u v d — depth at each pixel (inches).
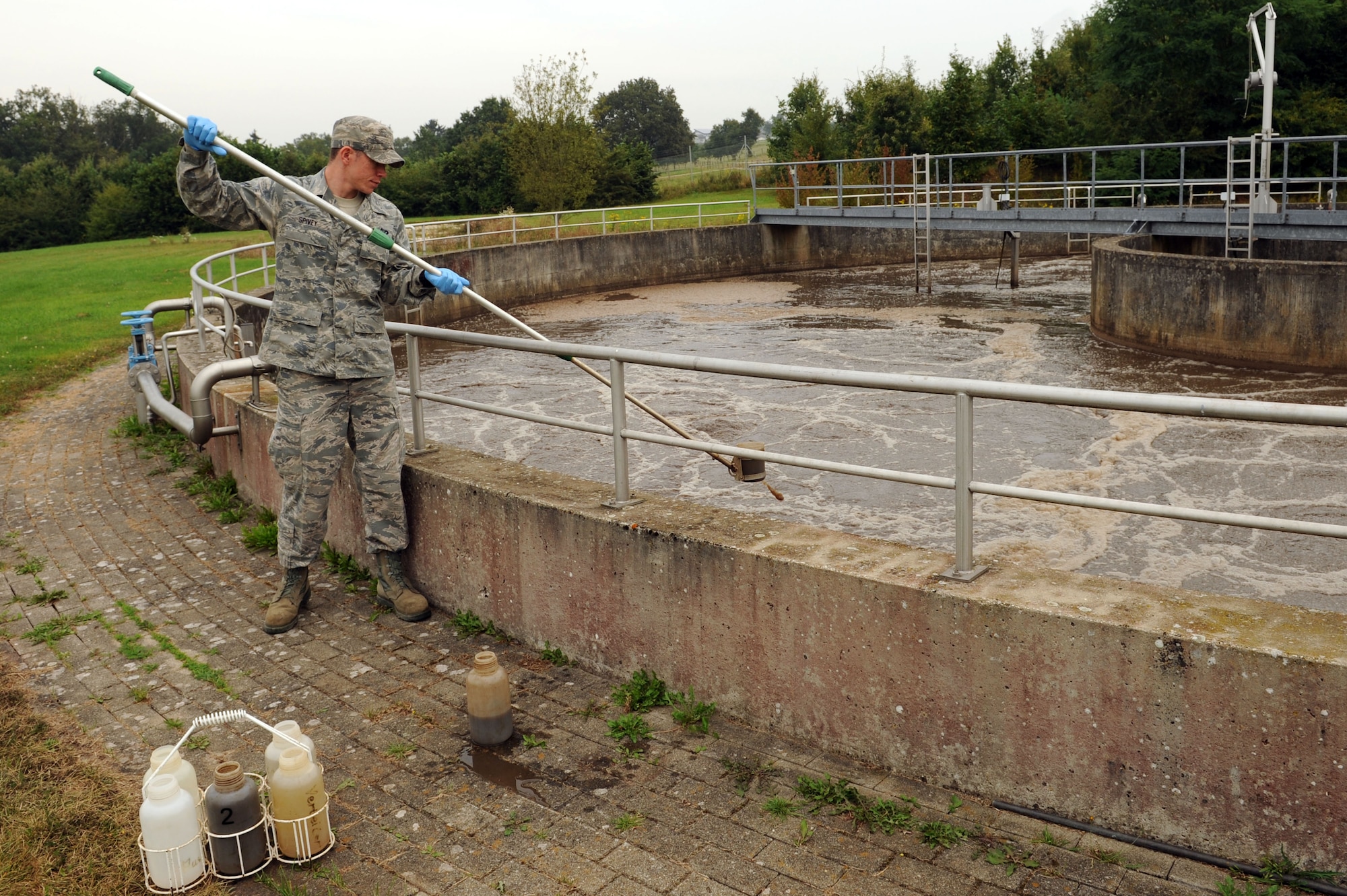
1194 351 636.7
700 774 144.4
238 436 279.4
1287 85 1542.8
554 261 1160.2
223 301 320.8
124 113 5516.7
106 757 153.6
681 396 574.2
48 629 201.6
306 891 122.6
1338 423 107.0
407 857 128.6
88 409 443.8
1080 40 2156.7
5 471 333.1
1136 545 319.0
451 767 149.0
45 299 1000.9
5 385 500.7
